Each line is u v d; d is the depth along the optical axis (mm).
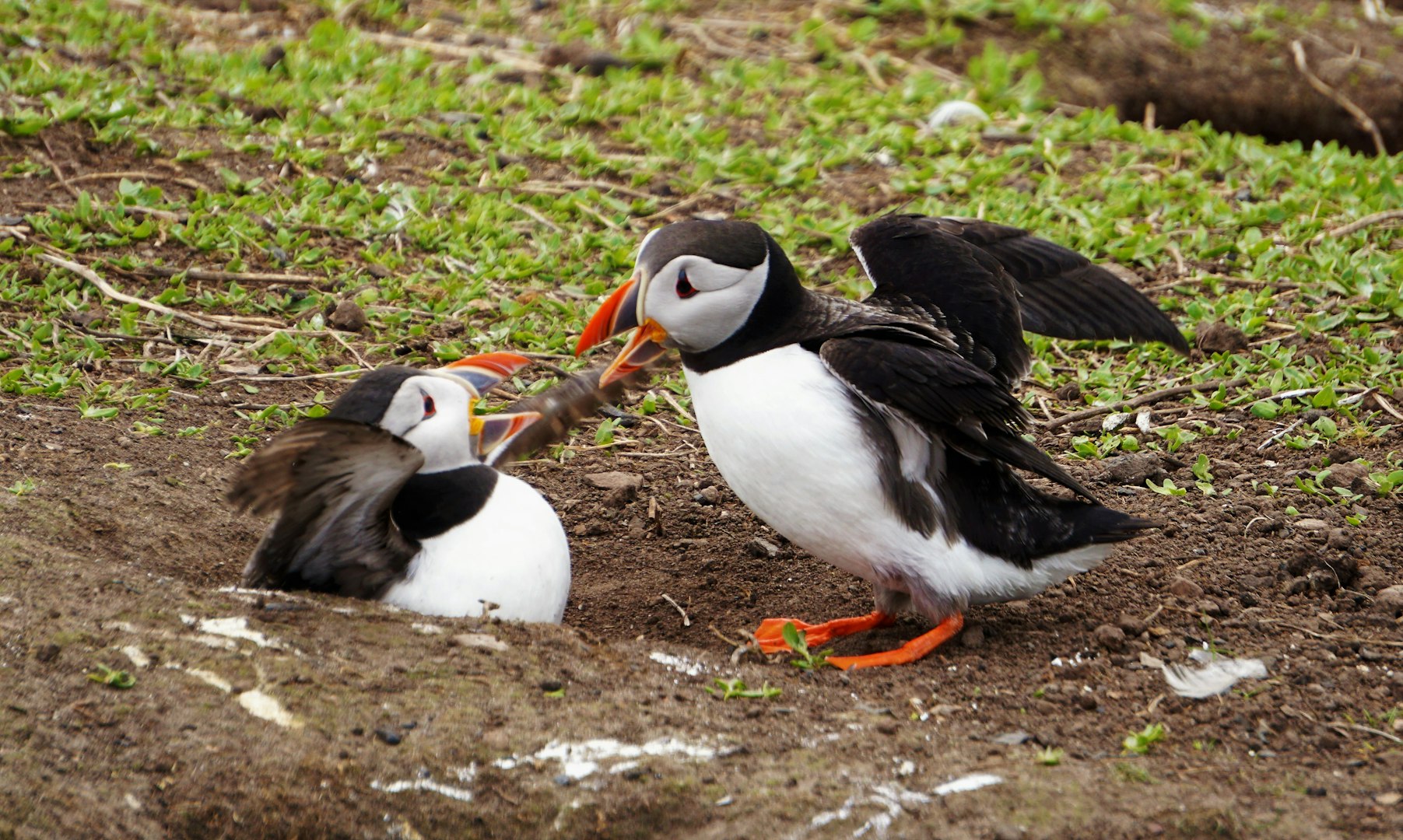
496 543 8164
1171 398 11781
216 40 18172
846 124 17172
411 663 7387
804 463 7969
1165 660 7977
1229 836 6133
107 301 12336
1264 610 8578
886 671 8125
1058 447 11172
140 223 13492
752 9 20922
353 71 17203
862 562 8305
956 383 7824
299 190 14266
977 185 15336
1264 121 19531
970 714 7449
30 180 13859
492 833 6465
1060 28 20219
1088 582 9086
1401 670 7750
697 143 16141
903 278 9242
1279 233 14328
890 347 7922
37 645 6980
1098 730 7242
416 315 12648
